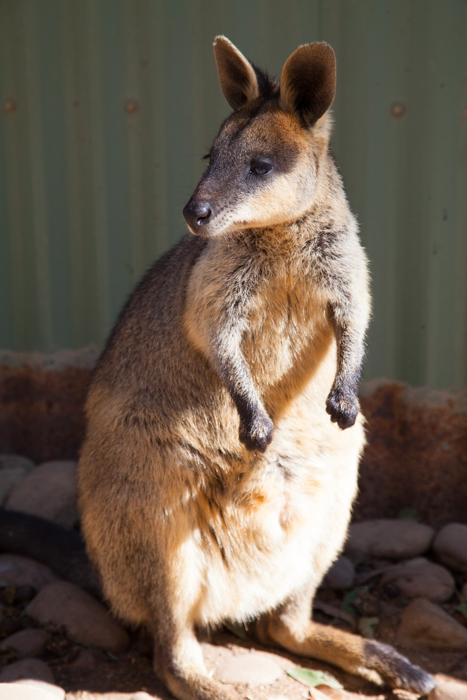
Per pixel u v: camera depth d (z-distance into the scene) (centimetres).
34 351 474
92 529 306
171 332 302
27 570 353
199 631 326
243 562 300
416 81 398
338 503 308
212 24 415
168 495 288
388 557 385
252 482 295
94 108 438
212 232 262
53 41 435
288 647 314
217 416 294
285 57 411
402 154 406
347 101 407
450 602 349
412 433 426
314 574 313
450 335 414
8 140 454
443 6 387
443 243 407
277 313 283
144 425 296
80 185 449
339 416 273
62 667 299
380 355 424
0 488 425
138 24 423
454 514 429
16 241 466
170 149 434
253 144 269
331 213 281
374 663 291
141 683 292
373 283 420
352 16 398
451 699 273
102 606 328
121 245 452
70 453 475
